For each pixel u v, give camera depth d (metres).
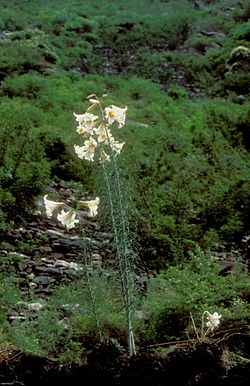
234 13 22.84
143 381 3.22
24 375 3.31
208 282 4.76
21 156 7.59
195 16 23.31
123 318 4.21
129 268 3.98
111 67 19.14
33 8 25.70
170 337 4.04
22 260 5.51
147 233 6.15
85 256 4.20
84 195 7.74
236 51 17.59
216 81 17.25
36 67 16.38
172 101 14.92
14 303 4.42
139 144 9.75
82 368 3.30
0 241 5.87
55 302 4.40
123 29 22.36
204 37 20.69
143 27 22.66
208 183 8.09
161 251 5.98
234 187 7.30
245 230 6.87
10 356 3.45
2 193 6.50
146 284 5.16
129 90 15.77
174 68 18.53
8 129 8.28
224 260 6.12
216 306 4.29
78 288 4.35
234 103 15.04
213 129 10.51
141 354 3.37
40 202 7.07
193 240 6.37
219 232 6.69
